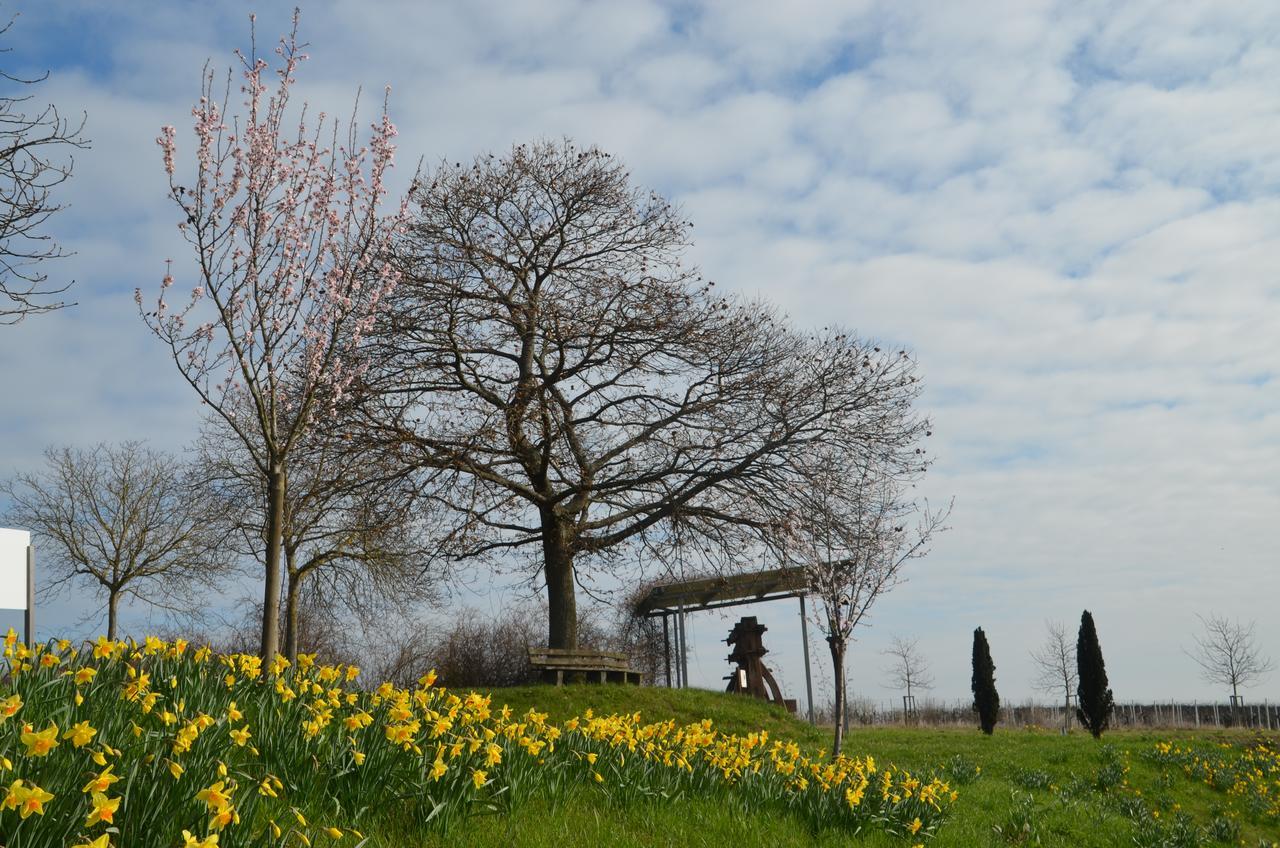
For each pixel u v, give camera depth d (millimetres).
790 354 21359
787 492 20156
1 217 8102
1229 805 18344
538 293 21891
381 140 10156
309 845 4625
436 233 20703
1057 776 18484
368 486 20562
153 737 5000
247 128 9164
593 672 19844
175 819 4219
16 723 4547
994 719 26969
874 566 16281
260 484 21125
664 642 27875
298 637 26312
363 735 6254
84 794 3885
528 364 21672
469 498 21031
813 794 8938
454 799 6082
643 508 21562
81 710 5527
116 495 25297
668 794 7953
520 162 22000
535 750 7191
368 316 11156
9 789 3494
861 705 36094
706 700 19297
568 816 6785
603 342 21031
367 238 10117
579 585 22578
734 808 8148
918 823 9297
